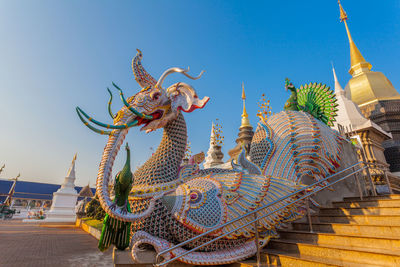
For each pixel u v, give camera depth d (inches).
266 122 330.3
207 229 173.2
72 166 1139.3
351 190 312.7
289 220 220.7
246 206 192.7
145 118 211.8
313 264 150.7
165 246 165.2
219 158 727.7
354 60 1035.3
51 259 246.5
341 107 653.9
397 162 688.4
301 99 409.4
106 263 227.8
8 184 1920.5
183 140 229.5
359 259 145.8
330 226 209.3
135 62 229.8
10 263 223.0
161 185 196.2
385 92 859.4
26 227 732.7
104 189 170.4
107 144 189.8
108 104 208.4
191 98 224.5
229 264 189.9
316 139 287.1
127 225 169.9
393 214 200.7
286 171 275.3
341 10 1145.4
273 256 179.6
